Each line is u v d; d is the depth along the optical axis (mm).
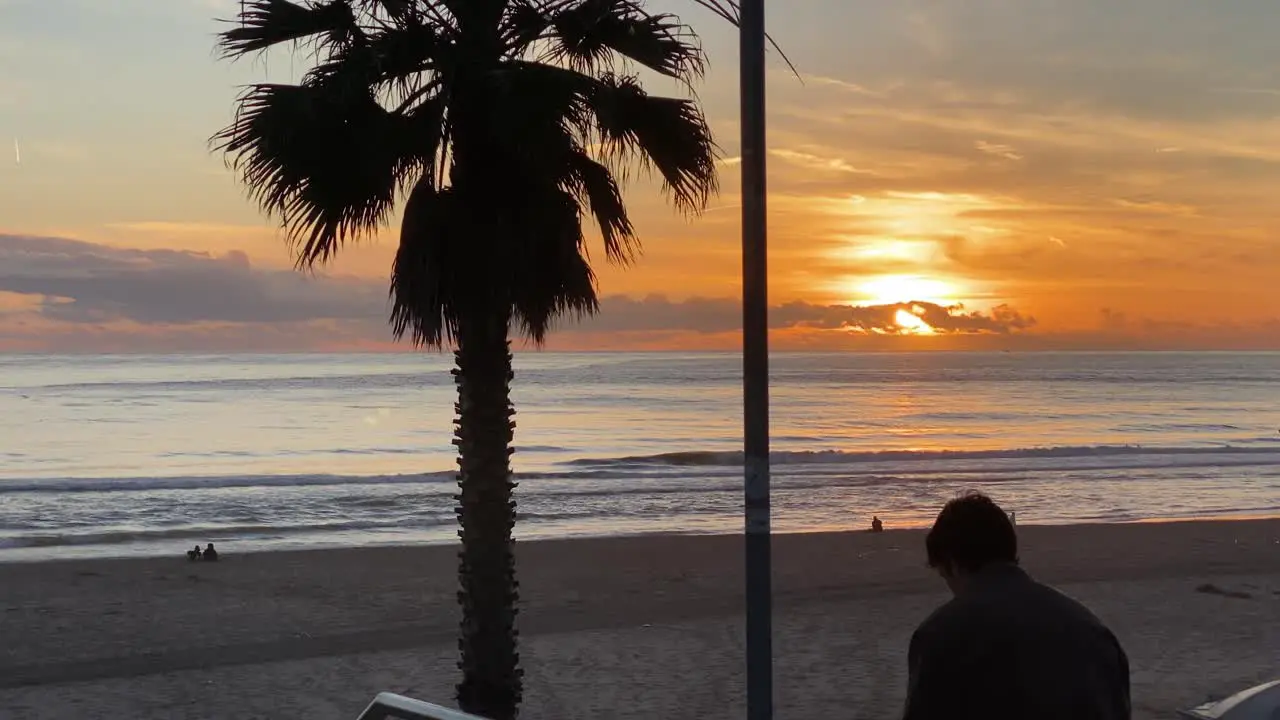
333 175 6234
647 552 18391
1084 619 2840
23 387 113000
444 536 22047
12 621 12828
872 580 15414
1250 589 14680
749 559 4219
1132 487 30641
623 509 26062
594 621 12844
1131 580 15453
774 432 59625
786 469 36281
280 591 14789
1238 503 27438
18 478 36125
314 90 6184
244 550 20000
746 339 4254
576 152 6777
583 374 155750
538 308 6906
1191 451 43469
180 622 12773
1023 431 60531
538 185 6605
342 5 6383
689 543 19562
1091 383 127625
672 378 141375
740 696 9562
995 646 2768
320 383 124188
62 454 46656
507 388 7023
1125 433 59438
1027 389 112562
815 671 10359
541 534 22172
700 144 6727
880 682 9938
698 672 10398
